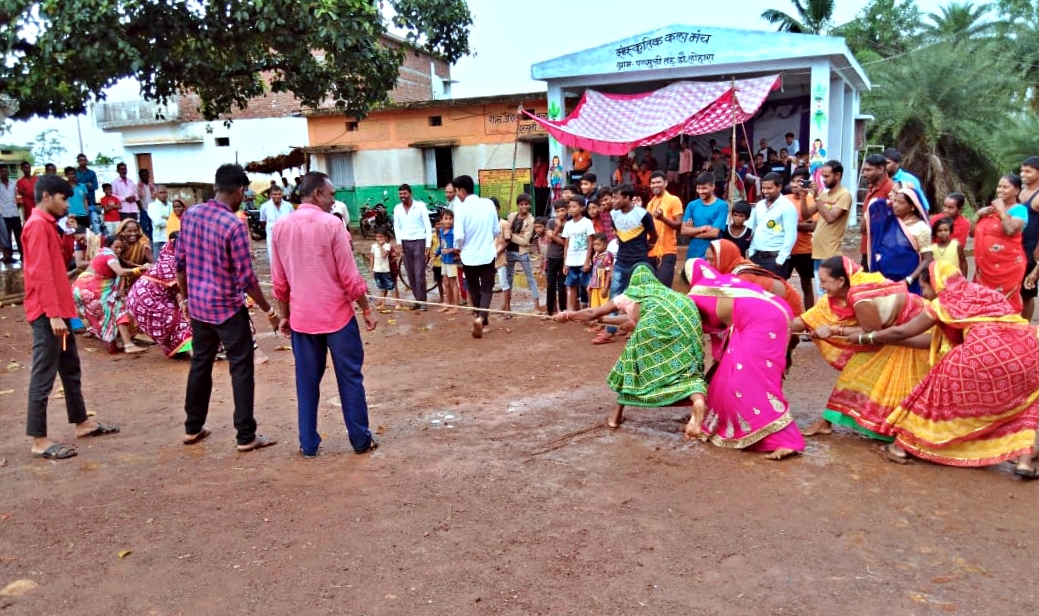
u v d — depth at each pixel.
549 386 7.21
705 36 18.42
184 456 5.52
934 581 3.64
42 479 5.12
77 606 3.57
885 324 5.21
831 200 8.17
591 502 4.55
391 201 25.75
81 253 12.16
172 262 8.63
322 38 13.16
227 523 4.38
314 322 5.24
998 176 29.45
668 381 5.47
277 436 5.93
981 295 4.84
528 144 23.88
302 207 5.33
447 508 4.50
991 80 29.42
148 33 12.77
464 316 10.99
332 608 3.50
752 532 4.14
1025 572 3.72
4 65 11.98
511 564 3.85
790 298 6.11
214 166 31.17
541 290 13.42
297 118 30.23
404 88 30.50
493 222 9.57
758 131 22.98
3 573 3.89
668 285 9.08
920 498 4.54
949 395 4.86
